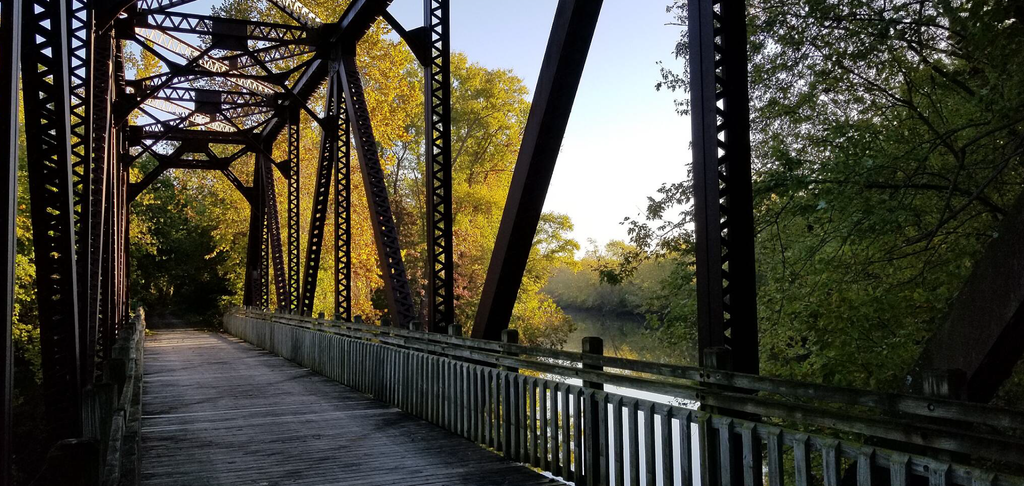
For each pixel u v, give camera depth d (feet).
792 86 34.68
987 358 13.32
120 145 62.90
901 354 30.01
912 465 9.64
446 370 25.82
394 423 27.17
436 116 32.55
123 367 20.33
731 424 12.73
